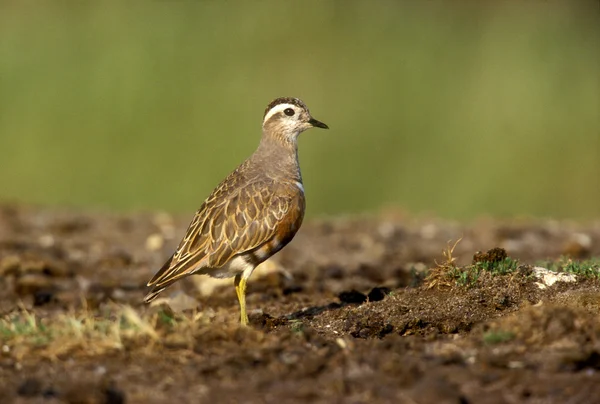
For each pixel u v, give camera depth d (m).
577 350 8.75
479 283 10.87
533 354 8.92
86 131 25.47
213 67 26.41
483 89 26.59
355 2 28.20
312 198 25.98
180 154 25.36
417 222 21.06
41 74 25.94
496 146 25.98
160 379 8.52
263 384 8.34
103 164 25.34
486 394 8.07
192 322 9.60
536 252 16.77
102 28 26.83
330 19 27.50
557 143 25.92
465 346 9.22
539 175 25.75
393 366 8.52
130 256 16.94
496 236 18.56
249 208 11.40
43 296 13.48
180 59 26.36
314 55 26.86
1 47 26.28
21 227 19.53
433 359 8.79
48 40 26.48
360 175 26.08
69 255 17.19
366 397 8.03
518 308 10.38
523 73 26.83
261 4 27.69
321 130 26.19
